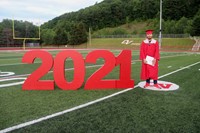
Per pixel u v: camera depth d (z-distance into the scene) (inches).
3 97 185.0
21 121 131.0
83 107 159.0
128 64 227.6
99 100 178.5
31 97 186.2
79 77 216.8
